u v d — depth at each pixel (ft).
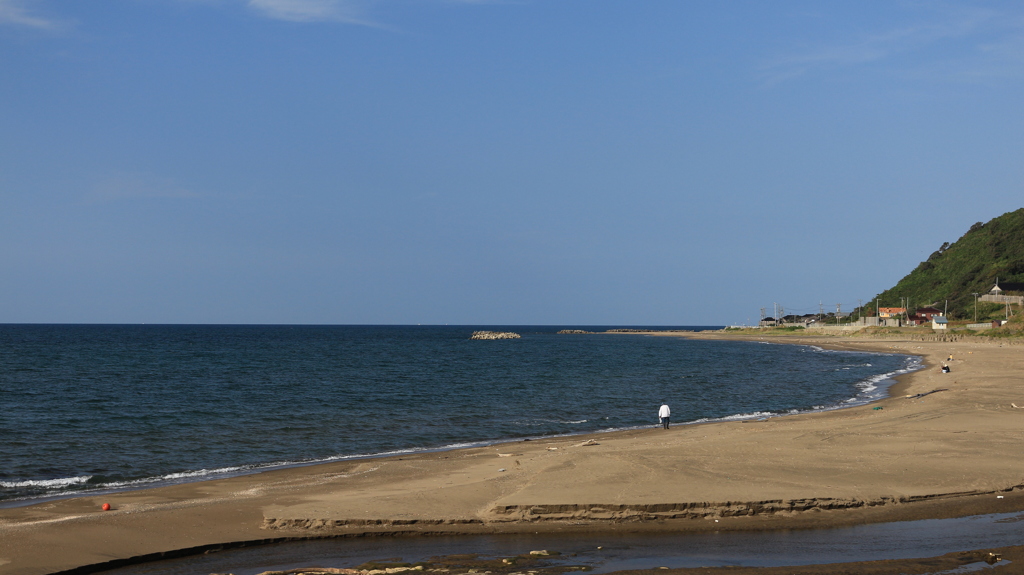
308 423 112.57
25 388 163.53
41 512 57.06
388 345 472.44
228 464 80.89
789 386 183.93
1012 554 43.93
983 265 563.07
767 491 57.16
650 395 160.66
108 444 91.97
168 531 50.01
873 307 642.22
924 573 40.70
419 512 53.01
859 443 79.41
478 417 122.42
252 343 463.83
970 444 78.38
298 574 41.52
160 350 353.72
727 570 41.42
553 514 52.70
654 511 53.11
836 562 43.29
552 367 262.47
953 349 344.08
